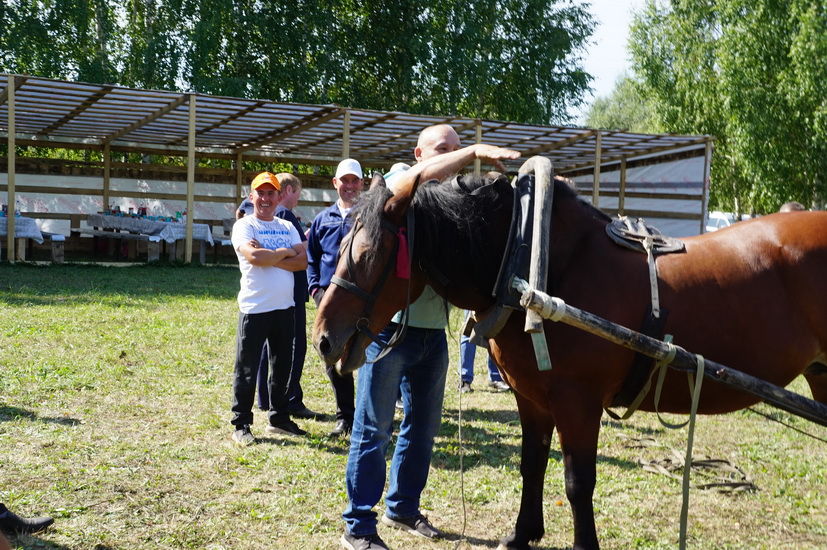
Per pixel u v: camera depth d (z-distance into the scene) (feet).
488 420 19.24
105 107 53.26
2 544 7.62
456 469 15.29
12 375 20.03
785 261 10.23
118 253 62.90
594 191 59.06
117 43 77.92
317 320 9.54
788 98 68.13
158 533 11.43
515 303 9.24
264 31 74.95
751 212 90.68
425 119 54.44
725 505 13.74
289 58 77.71
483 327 9.56
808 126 69.31
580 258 9.85
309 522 12.16
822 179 71.36
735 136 73.56
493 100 86.94
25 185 66.03
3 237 51.80
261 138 66.33
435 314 11.68
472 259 9.86
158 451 15.15
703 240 10.64
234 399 16.25
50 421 16.58
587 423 9.55
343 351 9.39
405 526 12.23
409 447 12.18
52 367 21.18
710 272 10.06
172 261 55.01
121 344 25.03
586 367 9.46
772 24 70.59
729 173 86.33
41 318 28.66
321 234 15.98
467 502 13.50
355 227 9.67
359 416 11.43
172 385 20.38
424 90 83.97
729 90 72.18
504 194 10.02
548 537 12.06
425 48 77.46
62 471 13.65
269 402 18.56
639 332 9.64
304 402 20.40
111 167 68.74
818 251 10.21
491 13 81.82
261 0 77.25
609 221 10.41
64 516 11.78
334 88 81.76
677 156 65.57
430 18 81.25
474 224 9.82
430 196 9.90
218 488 13.46
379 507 13.62
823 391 11.53
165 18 75.87
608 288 9.67
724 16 74.59
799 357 10.22
